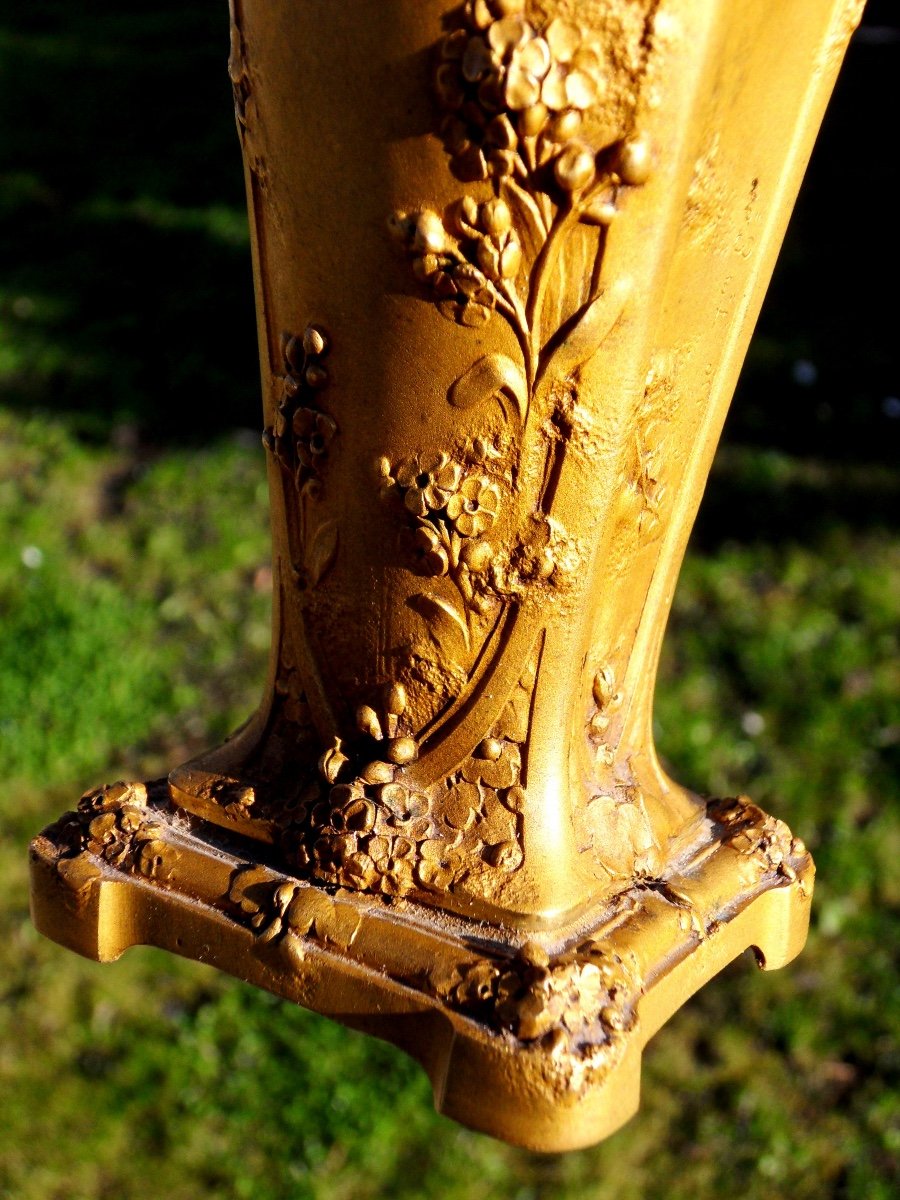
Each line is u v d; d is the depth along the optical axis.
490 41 0.32
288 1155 0.73
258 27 0.34
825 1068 0.77
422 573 0.36
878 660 1.06
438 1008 0.35
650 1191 0.72
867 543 1.19
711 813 0.42
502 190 0.33
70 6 2.43
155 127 1.94
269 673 0.40
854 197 1.70
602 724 0.38
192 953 0.37
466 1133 0.74
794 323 1.50
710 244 0.35
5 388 1.42
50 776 0.95
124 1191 0.71
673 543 0.39
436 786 0.37
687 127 0.32
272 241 0.36
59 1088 0.76
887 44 1.92
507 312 0.34
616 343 0.34
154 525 1.22
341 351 0.35
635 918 0.37
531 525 0.35
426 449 0.35
